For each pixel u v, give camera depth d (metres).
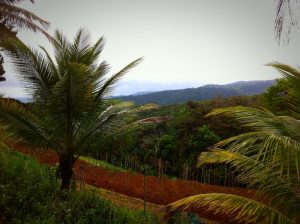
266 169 5.46
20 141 9.66
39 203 8.05
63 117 9.73
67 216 7.83
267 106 19.55
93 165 19.06
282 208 5.41
